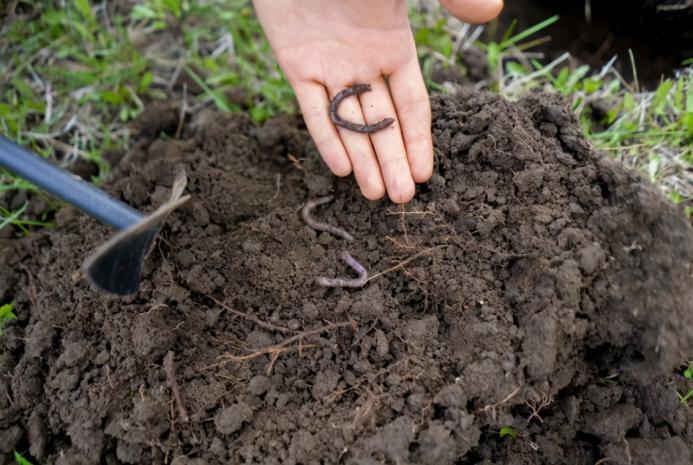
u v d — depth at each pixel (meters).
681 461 0.35
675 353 0.34
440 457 0.33
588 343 0.36
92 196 0.37
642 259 0.35
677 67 0.51
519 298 0.36
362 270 0.38
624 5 0.53
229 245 0.41
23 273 0.44
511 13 0.56
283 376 0.36
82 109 0.52
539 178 0.38
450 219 0.39
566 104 0.41
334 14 0.41
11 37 0.54
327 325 0.37
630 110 0.49
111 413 0.36
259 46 0.54
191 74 0.52
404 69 0.42
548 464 0.36
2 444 0.38
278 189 0.43
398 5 0.40
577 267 0.35
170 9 0.54
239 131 0.48
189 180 0.43
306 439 0.34
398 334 0.36
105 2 0.56
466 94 0.42
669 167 0.47
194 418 0.36
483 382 0.34
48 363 0.39
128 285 0.34
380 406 0.34
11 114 0.51
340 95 0.41
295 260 0.40
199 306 0.39
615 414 0.36
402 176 0.39
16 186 0.46
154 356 0.37
